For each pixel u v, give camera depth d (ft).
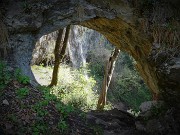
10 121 16.56
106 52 61.52
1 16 22.13
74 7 25.46
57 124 18.63
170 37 25.02
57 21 25.50
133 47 31.58
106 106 40.29
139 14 27.17
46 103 19.62
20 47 23.43
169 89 24.44
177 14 26.23
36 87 21.67
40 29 24.93
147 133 24.49
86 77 50.14
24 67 23.52
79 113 22.79
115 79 57.82
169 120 24.29
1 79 19.69
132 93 58.39
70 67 49.26
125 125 27.02
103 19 29.12
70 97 37.99
